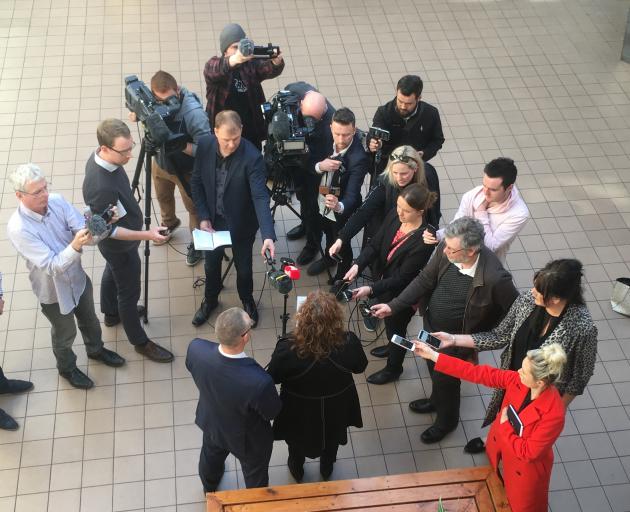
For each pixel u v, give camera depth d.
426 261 4.21
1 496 4.16
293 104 4.91
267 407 3.44
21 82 6.89
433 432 4.52
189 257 5.53
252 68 5.16
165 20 7.69
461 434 4.60
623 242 5.86
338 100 6.99
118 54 7.26
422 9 8.12
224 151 4.43
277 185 5.09
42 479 4.25
